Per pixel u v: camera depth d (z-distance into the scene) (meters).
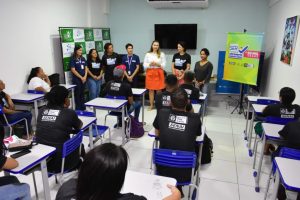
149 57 5.46
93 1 6.62
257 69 5.12
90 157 0.84
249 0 6.32
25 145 2.05
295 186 1.64
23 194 1.58
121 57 5.97
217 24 6.65
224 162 3.42
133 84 5.69
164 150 2.08
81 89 5.58
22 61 4.59
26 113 3.92
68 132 2.43
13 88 4.43
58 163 2.31
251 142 3.95
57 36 5.45
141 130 4.18
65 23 5.67
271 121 2.96
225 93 6.70
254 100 4.02
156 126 2.38
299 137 2.30
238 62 5.37
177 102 2.23
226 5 6.48
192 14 6.73
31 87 4.51
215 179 3.01
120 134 4.30
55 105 2.45
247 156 3.59
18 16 4.43
